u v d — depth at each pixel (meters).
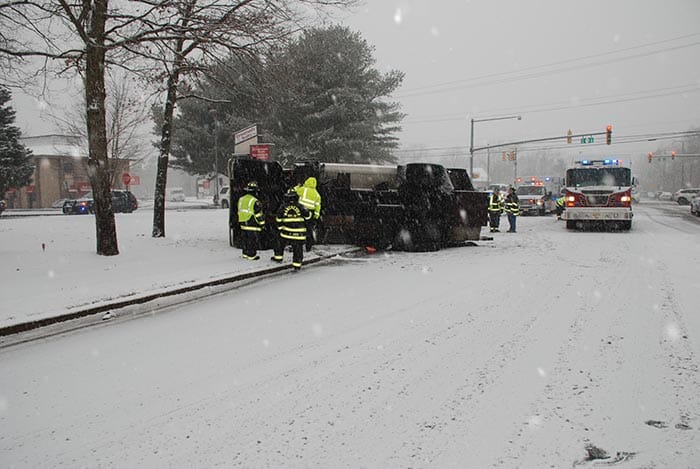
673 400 4.65
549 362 5.62
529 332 6.69
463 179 17.27
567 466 3.66
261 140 14.70
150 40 11.77
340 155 37.88
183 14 12.24
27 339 6.77
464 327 6.95
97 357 6.08
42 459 3.89
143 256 11.92
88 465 3.80
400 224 14.39
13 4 10.98
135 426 4.37
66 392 5.09
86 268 10.45
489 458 3.78
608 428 4.18
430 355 5.91
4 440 4.18
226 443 4.07
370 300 8.58
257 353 6.10
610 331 6.67
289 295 9.10
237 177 13.55
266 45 13.56
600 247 15.17
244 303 8.59
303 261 12.12
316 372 5.48
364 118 39.12
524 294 8.83
